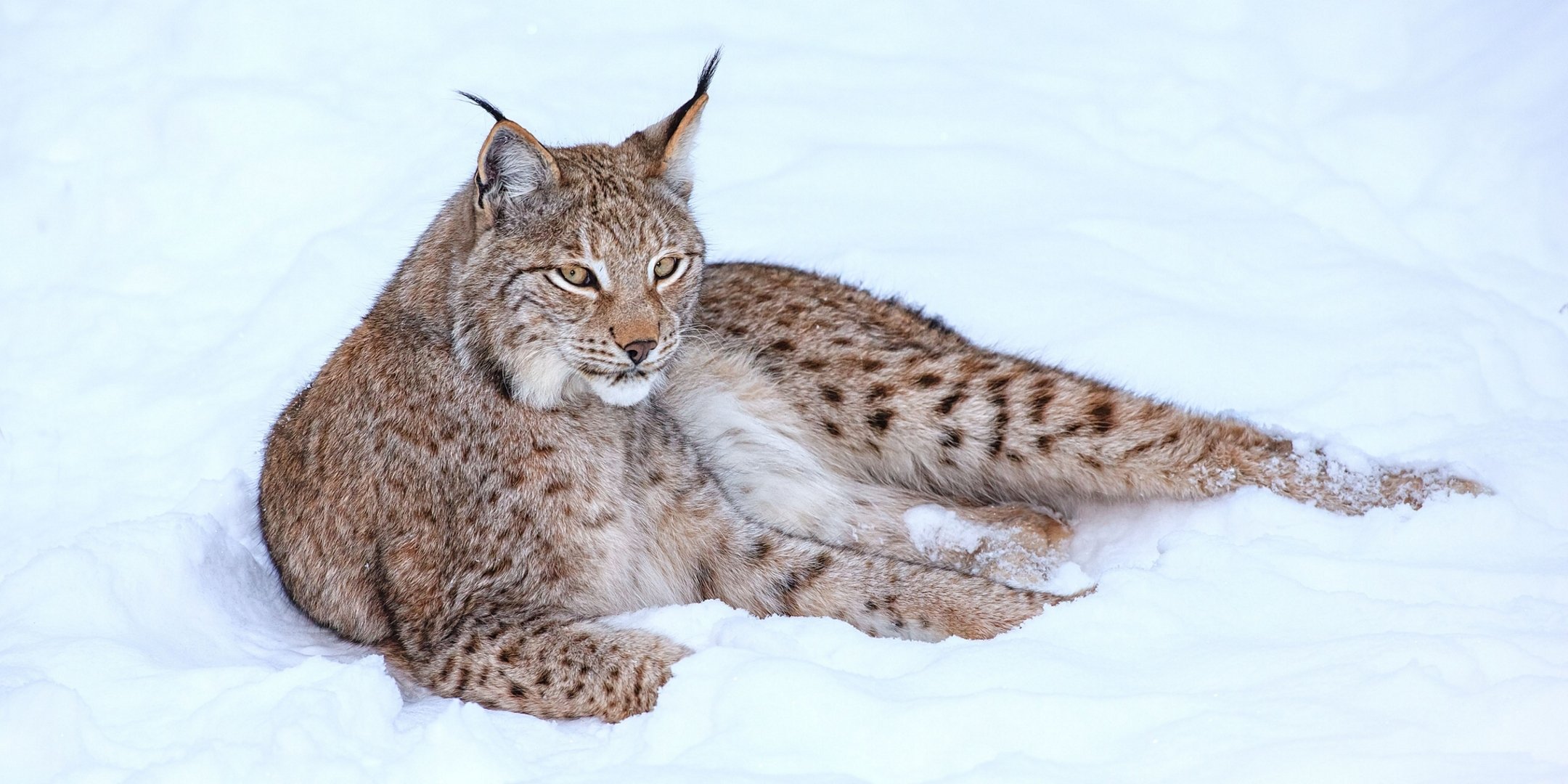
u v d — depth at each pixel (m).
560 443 8.98
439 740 6.79
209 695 7.42
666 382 9.98
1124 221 14.55
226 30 19.27
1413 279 13.32
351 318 13.17
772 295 10.88
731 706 7.00
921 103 17.70
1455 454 9.77
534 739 7.68
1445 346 11.80
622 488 9.14
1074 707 6.66
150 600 8.73
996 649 7.45
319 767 6.59
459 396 9.04
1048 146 16.64
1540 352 12.27
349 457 9.34
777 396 10.59
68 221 15.77
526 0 20.95
